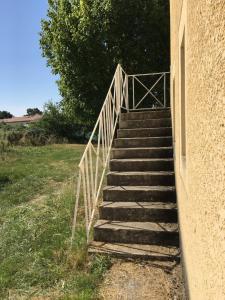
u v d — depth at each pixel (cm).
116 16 1455
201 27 175
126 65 1536
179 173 398
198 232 207
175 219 497
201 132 185
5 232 570
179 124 386
